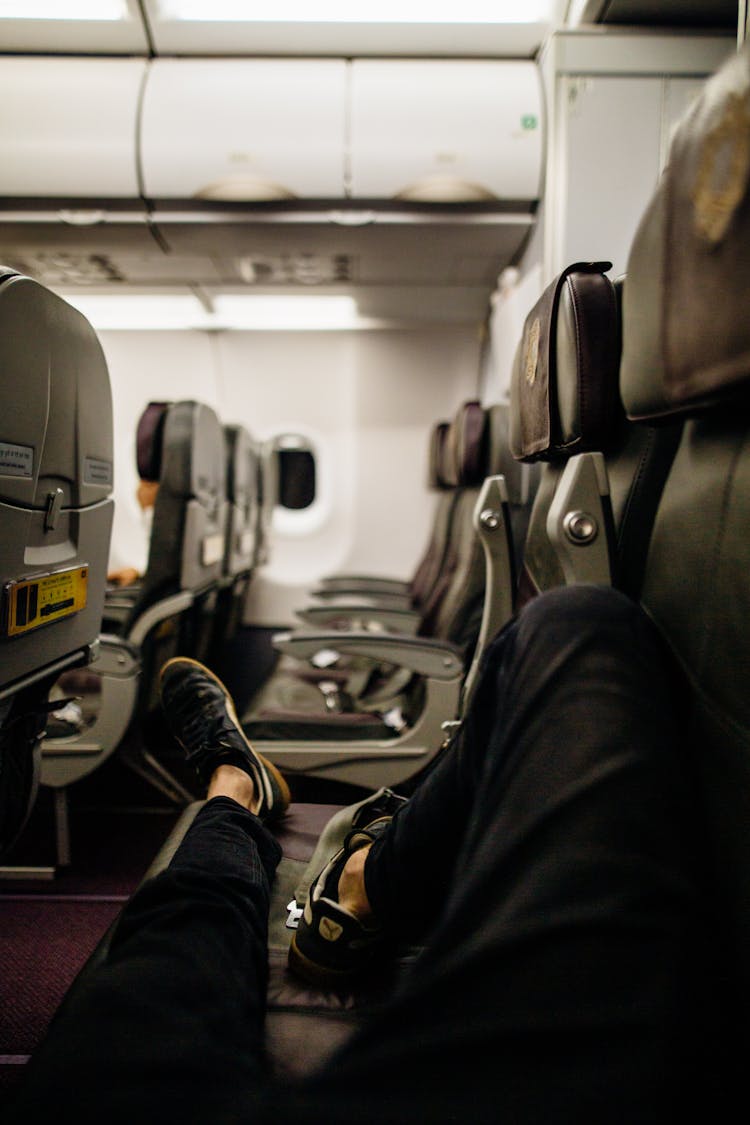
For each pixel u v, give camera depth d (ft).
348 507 14.39
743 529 1.84
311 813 4.25
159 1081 1.69
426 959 1.55
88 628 3.95
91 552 3.85
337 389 13.98
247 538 10.83
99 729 5.87
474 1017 1.43
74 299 12.53
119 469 14.01
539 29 8.12
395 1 7.84
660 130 7.78
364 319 13.14
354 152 8.46
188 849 2.92
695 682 2.02
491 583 4.77
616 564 2.83
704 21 7.60
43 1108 1.63
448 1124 1.35
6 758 3.50
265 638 14.38
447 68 8.45
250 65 8.47
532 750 1.66
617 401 2.96
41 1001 4.37
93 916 5.35
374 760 5.65
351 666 8.62
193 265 10.48
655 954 1.42
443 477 10.50
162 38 8.33
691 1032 1.38
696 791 1.94
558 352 3.18
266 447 12.79
